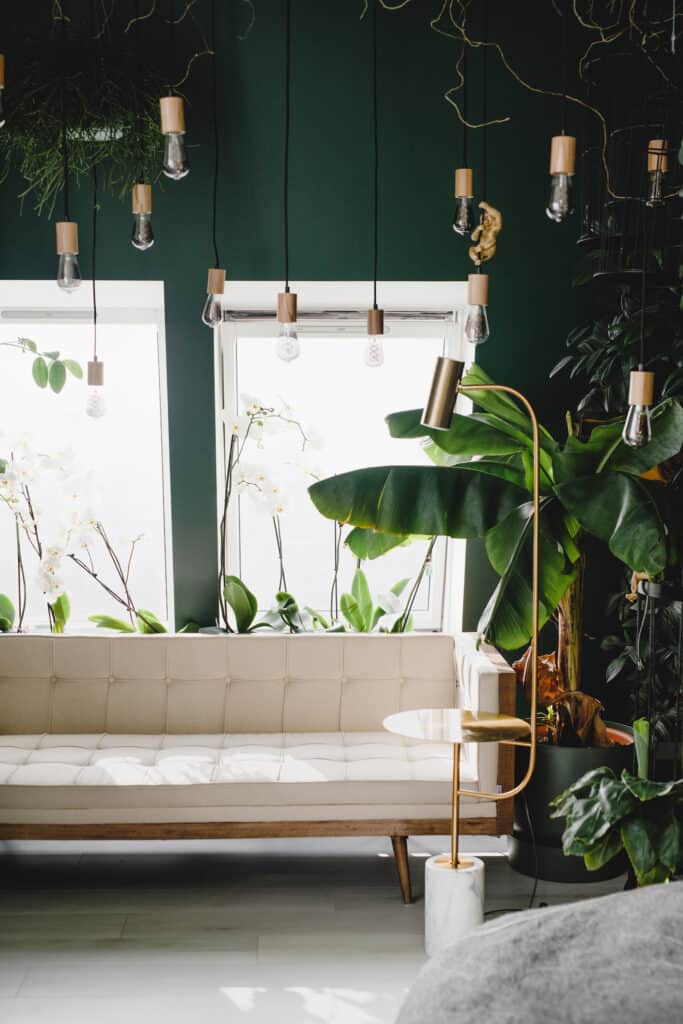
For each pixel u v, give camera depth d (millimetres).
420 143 4062
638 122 4008
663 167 3078
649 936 1663
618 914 1753
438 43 4020
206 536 4363
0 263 4043
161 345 4379
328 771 3404
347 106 4035
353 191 4082
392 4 3998
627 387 3666
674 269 3711
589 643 4375
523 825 3592
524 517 3369
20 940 3131
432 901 3008
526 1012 1456
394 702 3982
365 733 3916
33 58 3393
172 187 4043
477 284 2844
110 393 4504
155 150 3609
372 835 3373
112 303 4352
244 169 4047
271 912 3326
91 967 2963
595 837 2943
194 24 3971
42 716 3936
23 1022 2678
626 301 3781
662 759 3691
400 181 4074
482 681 3455
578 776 3488
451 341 4465
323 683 3975
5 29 3906
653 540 3059
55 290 4172
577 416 4117
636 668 4035
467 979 1577
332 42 4004
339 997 2803
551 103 4059
